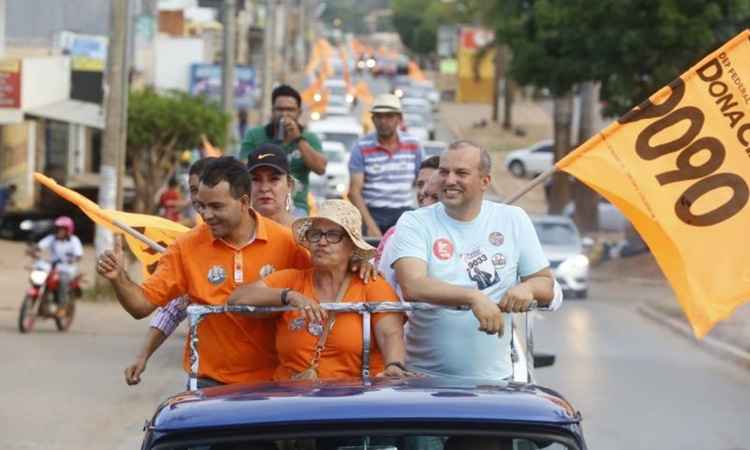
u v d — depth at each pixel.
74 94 51.56
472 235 10.42
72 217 53.91
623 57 48.75
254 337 10.33
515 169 89.81
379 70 136.62
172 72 80.38
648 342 31.42
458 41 148.62
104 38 56.16
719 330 32.59
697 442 18.55
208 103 55.00
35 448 16.95
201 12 108.06
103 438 17.72
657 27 47.75
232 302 9.72
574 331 33.34
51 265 28.89
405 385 8.32
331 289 10.04
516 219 10.52
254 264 10.53
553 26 49.97
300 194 16.97
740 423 20.03
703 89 11.95
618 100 51.25
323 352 9.80
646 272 53.34
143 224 13.00
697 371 26.08
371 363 9.91
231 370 10.36
